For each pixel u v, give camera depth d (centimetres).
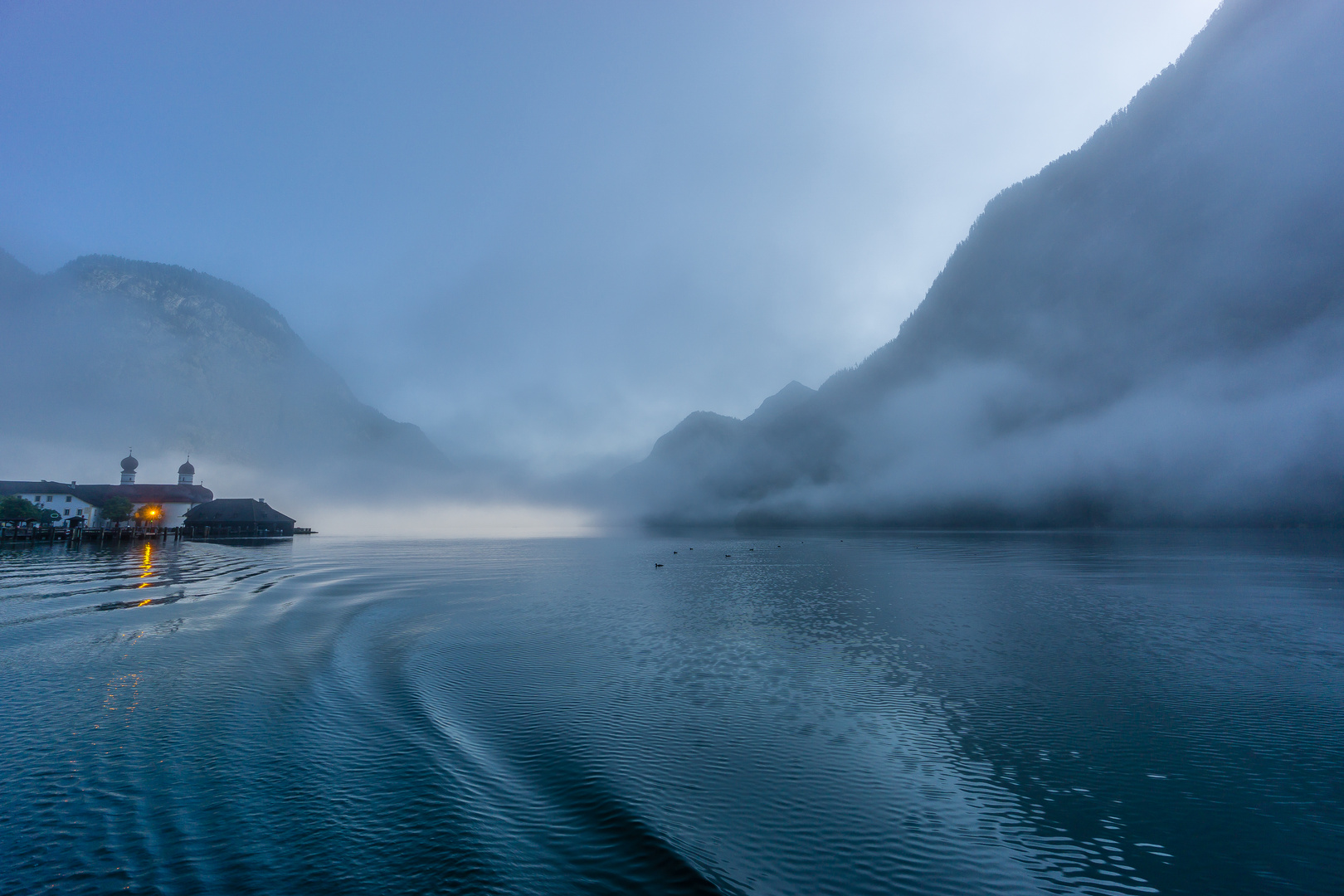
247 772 1566
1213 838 1317
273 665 2622
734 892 1105
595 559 9506
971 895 1120
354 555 10238
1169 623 3728
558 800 1424
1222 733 1897
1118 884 1163
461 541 16600
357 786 1484
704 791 1481
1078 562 8356
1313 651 2962
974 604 4556
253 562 8200
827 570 7475
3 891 1082
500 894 1083
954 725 1948
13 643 2994
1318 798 1489
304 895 1074
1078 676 2511
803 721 1969
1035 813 1411
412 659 2780
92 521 13862
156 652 2823
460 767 1592
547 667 2642
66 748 1709
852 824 1348
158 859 1186
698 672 2564
